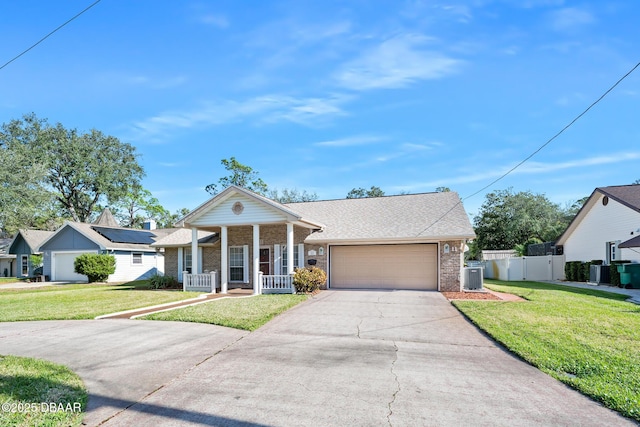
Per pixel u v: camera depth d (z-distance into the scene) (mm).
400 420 4203
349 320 9703
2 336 8320
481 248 40500
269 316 10008
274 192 58281
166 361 6352
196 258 17797
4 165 27391
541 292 15586
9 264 37500
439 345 7344
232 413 4391
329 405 4598
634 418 4234
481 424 4117
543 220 37531
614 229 20484
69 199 44031
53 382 5266
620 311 10500
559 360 6195
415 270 16828
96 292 17672
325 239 17141
